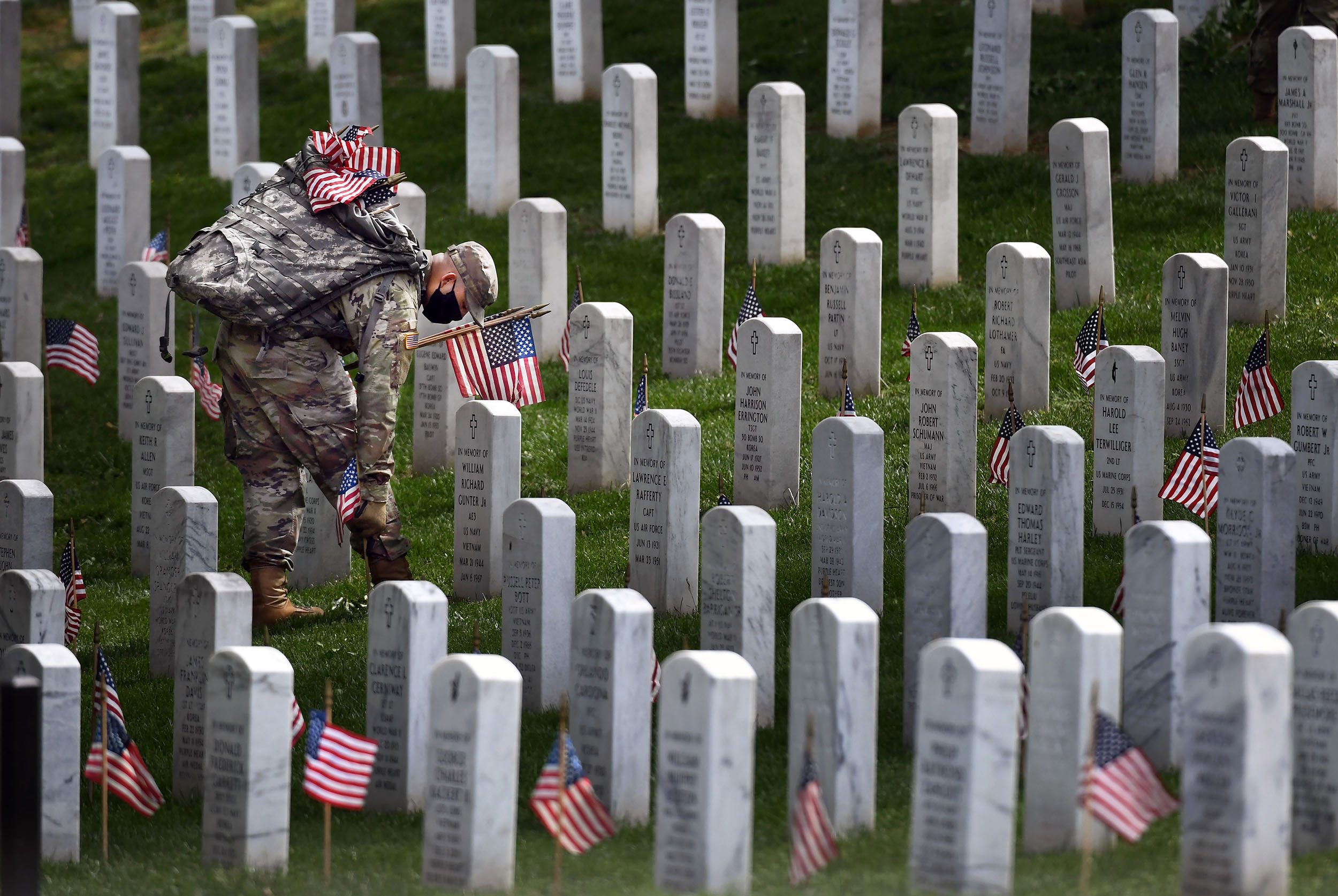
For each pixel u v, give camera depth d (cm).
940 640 1988
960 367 3409
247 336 3161
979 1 5812
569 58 7112
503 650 2708
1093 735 1719
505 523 2669
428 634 2280
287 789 2041
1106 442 3247
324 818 2241
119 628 3522
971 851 1727
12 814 1827
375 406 3139
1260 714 1648
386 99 7344
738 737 1827
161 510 3123
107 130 7300
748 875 1848
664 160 6456
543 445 4341
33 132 7919
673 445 3123
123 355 4906
